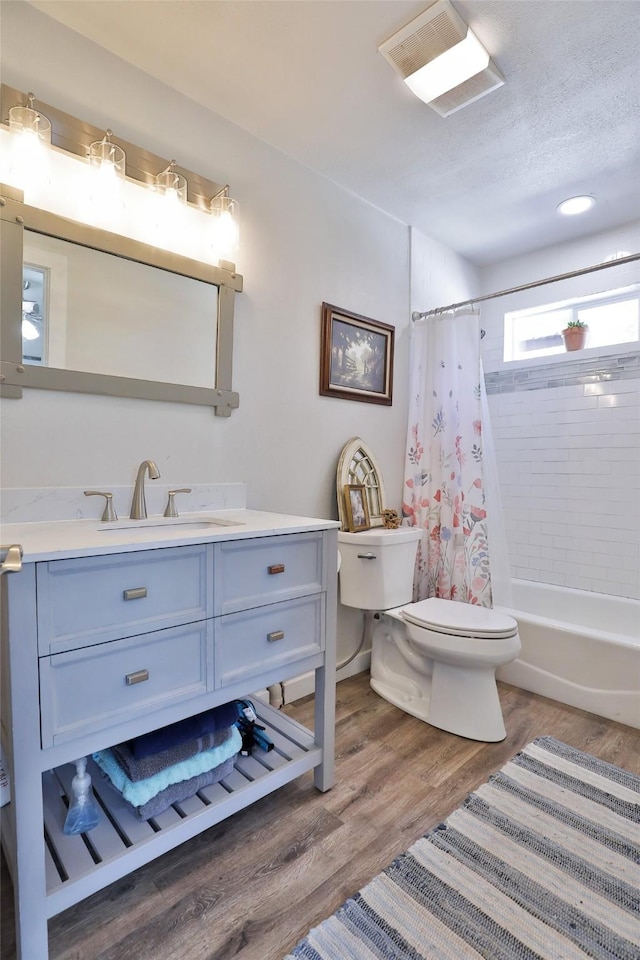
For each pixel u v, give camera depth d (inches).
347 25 56.2
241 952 39.6
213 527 58.5
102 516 56.6
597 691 79.3
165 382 65.0
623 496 103.1
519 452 119.0
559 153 80.4
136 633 42.3
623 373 102.9
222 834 52.3
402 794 59.0
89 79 58.2
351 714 78.7
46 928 37.4
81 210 57.6
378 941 40.4
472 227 105.9
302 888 45.6
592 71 63.4
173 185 64.6
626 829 53.2
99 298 59.2
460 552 96.9
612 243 106.5
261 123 73.2
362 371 94.7
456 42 57.7
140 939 40.6
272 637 53.2
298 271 82.5
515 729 74.6
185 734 49.3
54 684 37.8
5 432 53.2
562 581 112.0
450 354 99.8
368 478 95.0
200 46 59.2
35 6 54.1
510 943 40.4
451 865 48.2
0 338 52.1
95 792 50.8
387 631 86.0
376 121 72.7
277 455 80.0
